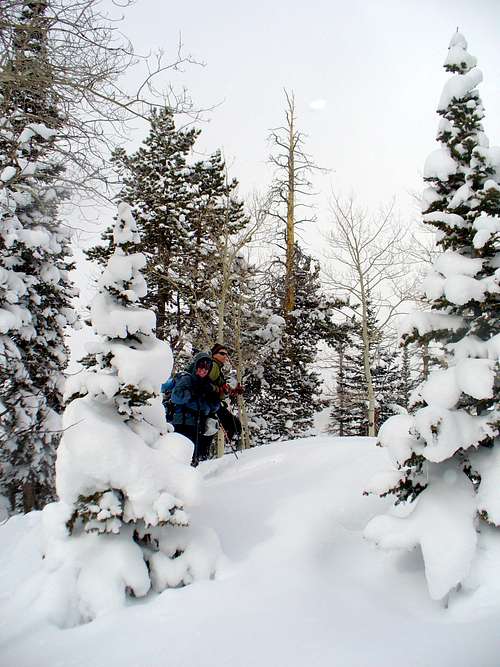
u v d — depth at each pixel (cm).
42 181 570
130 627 285
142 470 345
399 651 254
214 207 1388
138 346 393
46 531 346
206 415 645
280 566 345
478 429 344
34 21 466
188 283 1346
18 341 1198
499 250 383
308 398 1931
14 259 1187
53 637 275
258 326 1666
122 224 409
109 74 496
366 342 1583
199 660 251
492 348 350
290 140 1936
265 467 563
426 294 391
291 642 263
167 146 1429
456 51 407
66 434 352
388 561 362
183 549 353
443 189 415
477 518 341
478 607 296
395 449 354
